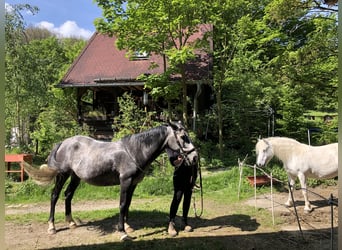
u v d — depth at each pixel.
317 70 13.23
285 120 17.08
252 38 15.47
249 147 16.59
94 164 6.23
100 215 7.91
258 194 9.99
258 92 17.36
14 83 16.22
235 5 14.91
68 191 6.92
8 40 16.05
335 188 10.85
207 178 11.78
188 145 6.10
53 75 23.45
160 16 13.93
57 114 19.67
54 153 6.71
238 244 5.73
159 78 15.02
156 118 16.83
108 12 14.65
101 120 19.31
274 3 12.52
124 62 20.73
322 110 19.77
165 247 5.54
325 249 5.48
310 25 19.69
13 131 18.89
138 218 7.52
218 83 16.05
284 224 6.96
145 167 6.21
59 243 5.91
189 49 14.07
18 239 6.16
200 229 6.64
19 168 13.86
